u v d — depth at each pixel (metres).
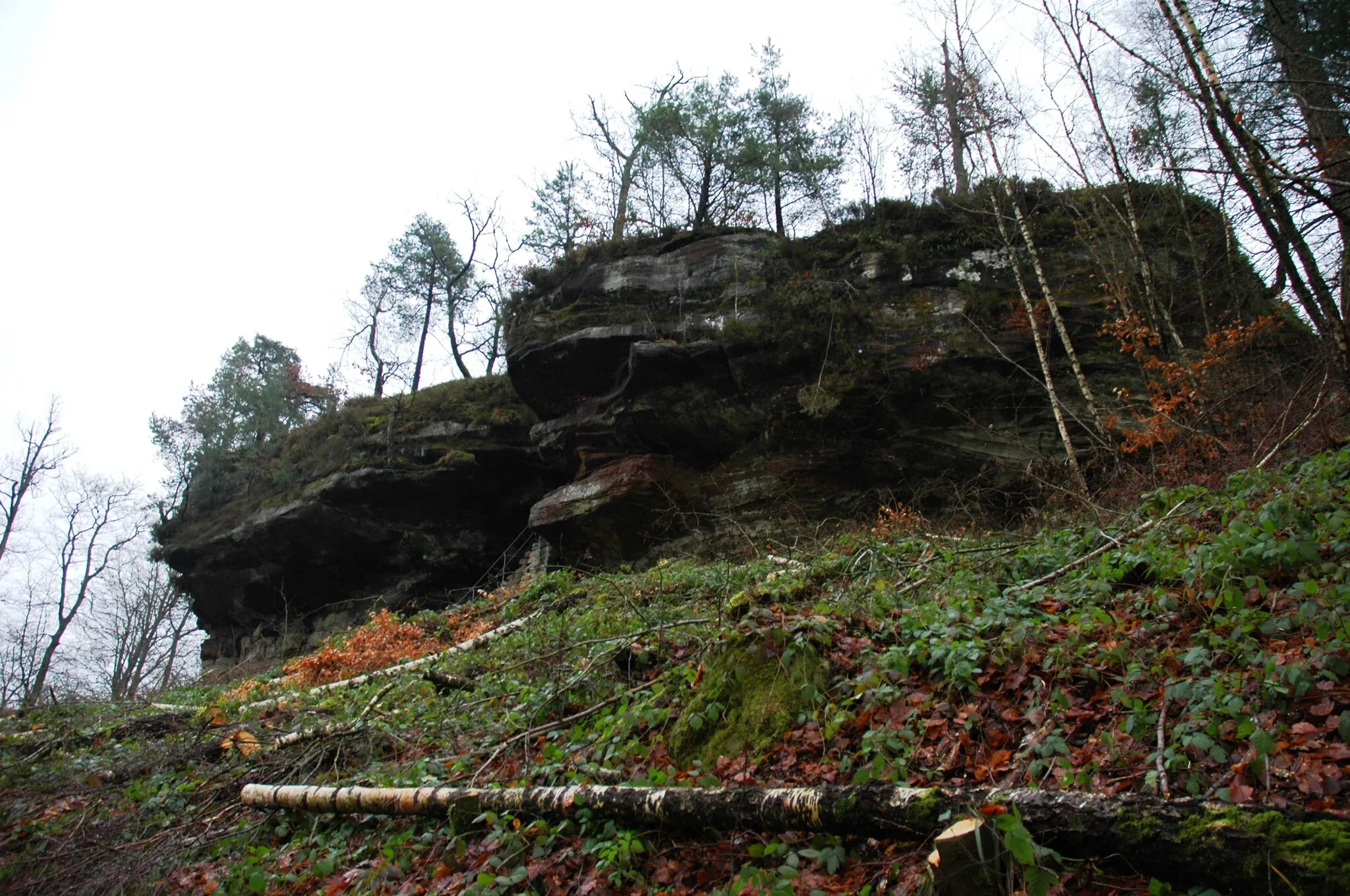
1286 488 6.97
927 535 10.57
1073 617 5.64
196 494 31.55
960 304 17.52
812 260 19.45
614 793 4.46
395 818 5.55
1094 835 3.08
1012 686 4.75
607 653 7.40
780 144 23.58
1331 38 8.95
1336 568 5.11
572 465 20.80
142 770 7.98
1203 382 12.43
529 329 20.89
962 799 3.37
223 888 5.36
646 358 18.48
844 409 17.30
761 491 17.50
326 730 7.60
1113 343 16.08
